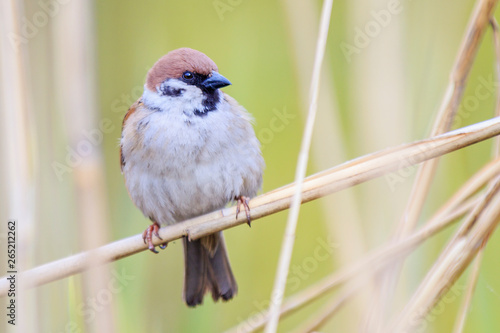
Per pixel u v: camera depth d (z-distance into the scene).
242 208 6.56
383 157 5.80
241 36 8.90
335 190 5.91
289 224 4.98
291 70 9.04
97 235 5.30
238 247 9.23
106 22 8.89
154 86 7.89
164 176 7.68
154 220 8.06
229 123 7.75
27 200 5.66
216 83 7.75
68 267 5.59
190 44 8.98
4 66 5.72
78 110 5.38
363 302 6.34
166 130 7.63
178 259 8.86
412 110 7.63
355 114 7.86
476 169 8.39
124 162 8.04
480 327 7.22
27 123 5.75
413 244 6.16
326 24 5.35
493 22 6.14
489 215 5.60
